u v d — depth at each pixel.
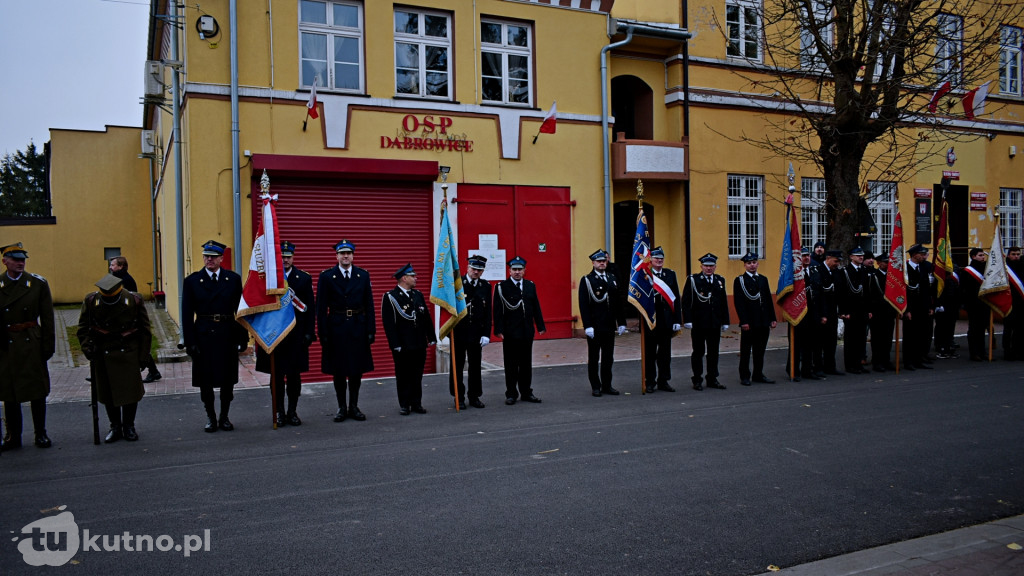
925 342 13.30
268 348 8.60
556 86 17.42
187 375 12.48
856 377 12.42
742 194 20.22
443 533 5.34
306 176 14.80
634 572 4.72
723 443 7.89
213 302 8.61
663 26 18.62
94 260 31.23
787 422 8.90
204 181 14.09
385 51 15.57
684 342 16.95
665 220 19.77
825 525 5.57
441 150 16.09
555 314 17.41
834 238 16.23
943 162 23.38
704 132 19.42
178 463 7.21
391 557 4.92
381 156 15.50
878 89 15.85
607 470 6.88
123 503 6.00
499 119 16.70
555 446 7.79
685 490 6.32
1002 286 13.64
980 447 7.77
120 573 4.70
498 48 16.92
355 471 6.89
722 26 19.69
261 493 6.24
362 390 11.66
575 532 5.37
